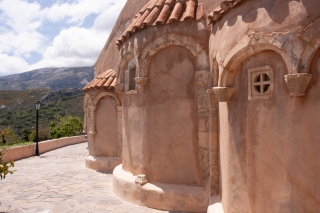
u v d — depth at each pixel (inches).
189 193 245.1
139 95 284.5
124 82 322.3
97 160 450.9
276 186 156.2
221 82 191.3
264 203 163.0
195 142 252.5
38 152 671.1
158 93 268.2
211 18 215.5
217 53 203.2
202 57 247.0
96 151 462.0
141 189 268.4
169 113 262.8
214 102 235.0
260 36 159.9
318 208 139.1
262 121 164.6
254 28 164.2
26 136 976.3
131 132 299.6
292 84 144.6
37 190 338.6
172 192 250.2
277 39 151.9
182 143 257.0
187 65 256.5
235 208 185.0
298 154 145.9
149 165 271.7
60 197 307.7
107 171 442.0
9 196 313.9
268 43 156.8
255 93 170.2
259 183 166.1
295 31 144.9
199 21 251.4
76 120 1115.9
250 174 172.4
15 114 2333.9
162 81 266.8
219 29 204.5
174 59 261.7
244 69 178.4
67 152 726.5
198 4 264.8
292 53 145.3
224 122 203.0
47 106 2699.3
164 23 259.9
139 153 282.8
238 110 182.9
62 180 389.1
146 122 274.8
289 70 147.2
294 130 147.5
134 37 286.8
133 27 284.4
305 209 143.4
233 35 180.4
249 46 167.6
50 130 1087.0
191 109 254.1
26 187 353.1
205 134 244.2
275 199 156.6
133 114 295.6
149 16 274.1
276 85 157.2
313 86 141.8
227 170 195.2
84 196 309.0
